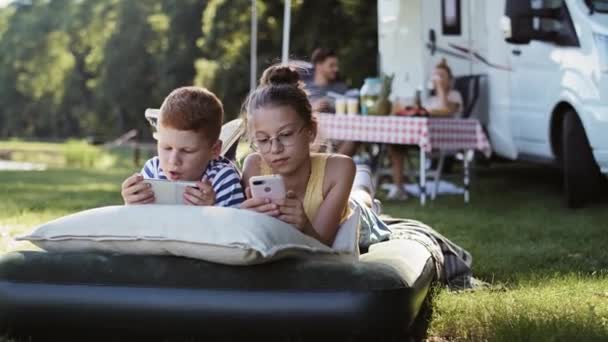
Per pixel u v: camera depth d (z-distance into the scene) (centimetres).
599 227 718
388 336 323
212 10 3694
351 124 944
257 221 329
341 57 2527
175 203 356
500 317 372
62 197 1041
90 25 7794
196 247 330
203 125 353
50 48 7931
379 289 321
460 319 384
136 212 346
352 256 363
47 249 359
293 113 359
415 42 1155
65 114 8075
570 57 842
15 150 4216
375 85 966
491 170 1362
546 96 896
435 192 986
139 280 335
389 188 1046
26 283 343
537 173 1290
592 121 807
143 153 3142
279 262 333
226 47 3722
